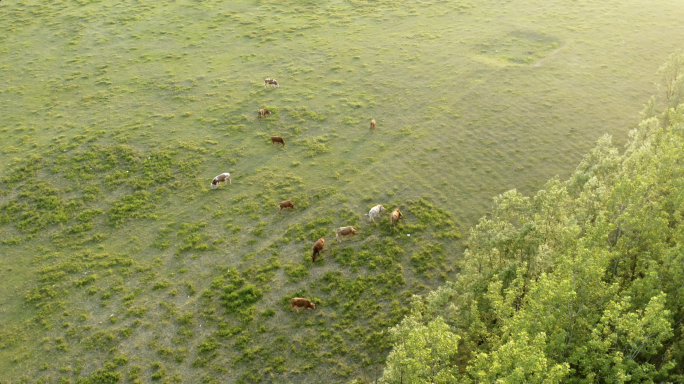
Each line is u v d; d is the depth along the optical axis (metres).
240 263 28.41
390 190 33.91
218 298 26.23
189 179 35.44
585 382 16.14
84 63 52.22
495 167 36.06
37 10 64.12
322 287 26.70
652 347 16.34
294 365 22.83
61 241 30.38
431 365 17.77
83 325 24.92
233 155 37.88
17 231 31.27
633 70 49.19
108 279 27.61
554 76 48.50
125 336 24.30
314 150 38.28
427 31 59.19
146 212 32.53
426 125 41.22
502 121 41.53
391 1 68.31
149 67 51.44
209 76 49.62
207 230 30.94
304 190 34.06
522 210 26.42
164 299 26.27
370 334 24.06
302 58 52.94
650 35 56.69
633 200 21.59
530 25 60.03
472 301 20.80
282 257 28.73
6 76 49.69
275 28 60.06
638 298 18.62
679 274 18.48
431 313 22.55
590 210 23.59
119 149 38.31
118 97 46.06
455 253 28.62
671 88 40.75
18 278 27.83
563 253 21.33
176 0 68.19
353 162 36.94
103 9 65.06
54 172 36.03
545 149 37.84
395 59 52.50
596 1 67.62
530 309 17.98
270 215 32.00
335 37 57.75
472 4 67.25
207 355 23.34
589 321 18.08
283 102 44.72
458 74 49.16
